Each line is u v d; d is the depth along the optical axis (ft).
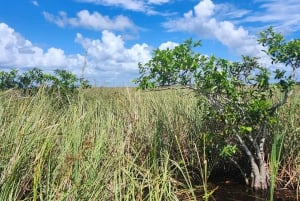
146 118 25.88
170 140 24.59
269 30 20.21
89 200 12.78
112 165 15.11
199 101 22.20
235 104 20.36
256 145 20.80
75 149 15.39
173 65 19.03
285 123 22.84
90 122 21.13
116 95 29.25
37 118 16.55
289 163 21.66
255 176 20.67
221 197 19.61
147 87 19.72
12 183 12.36
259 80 20.24
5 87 36.17
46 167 14.21
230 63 19.94
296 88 24.25
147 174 16.17
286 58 19.79
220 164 23.45
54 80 34.73
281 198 19.45
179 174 21.99
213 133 21.53
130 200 14.79
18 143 13.62
